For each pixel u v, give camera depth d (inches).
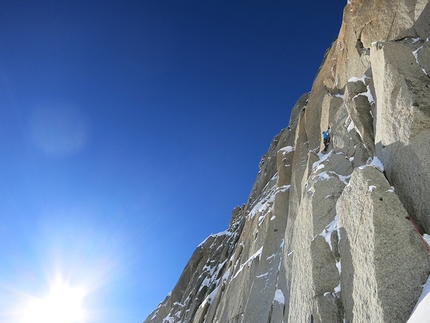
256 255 775.1
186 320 1293.1
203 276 1531.7
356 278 313.7
